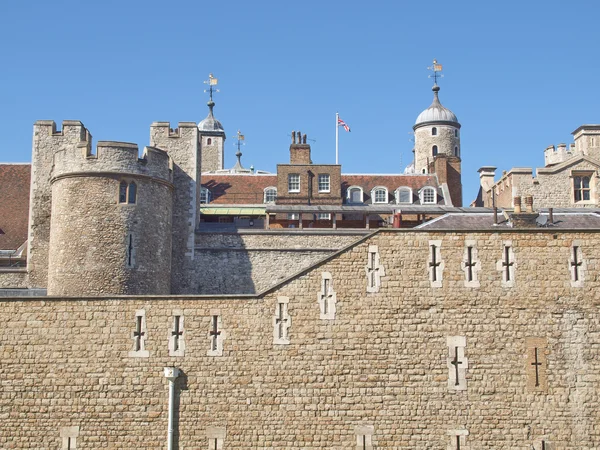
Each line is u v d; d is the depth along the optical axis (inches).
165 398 977.5
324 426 971.3
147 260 1299.2
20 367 986.7
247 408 974.4
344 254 1005.2
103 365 984.9
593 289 994.1
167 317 993.5
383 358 984.3
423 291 997.2
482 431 968.3
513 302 993.5
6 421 976.9
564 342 985.5
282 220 1726.1
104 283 1254.9
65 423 974.4
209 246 1483.8
